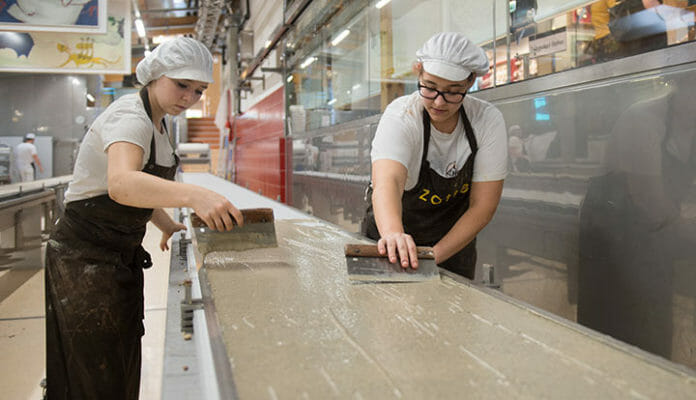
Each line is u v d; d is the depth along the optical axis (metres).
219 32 13.27
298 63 5.72
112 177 1.19
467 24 2.45
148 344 2.33
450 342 0.75
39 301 3.22
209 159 12.88
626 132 1.58
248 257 1.36
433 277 1.12
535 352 0.71
